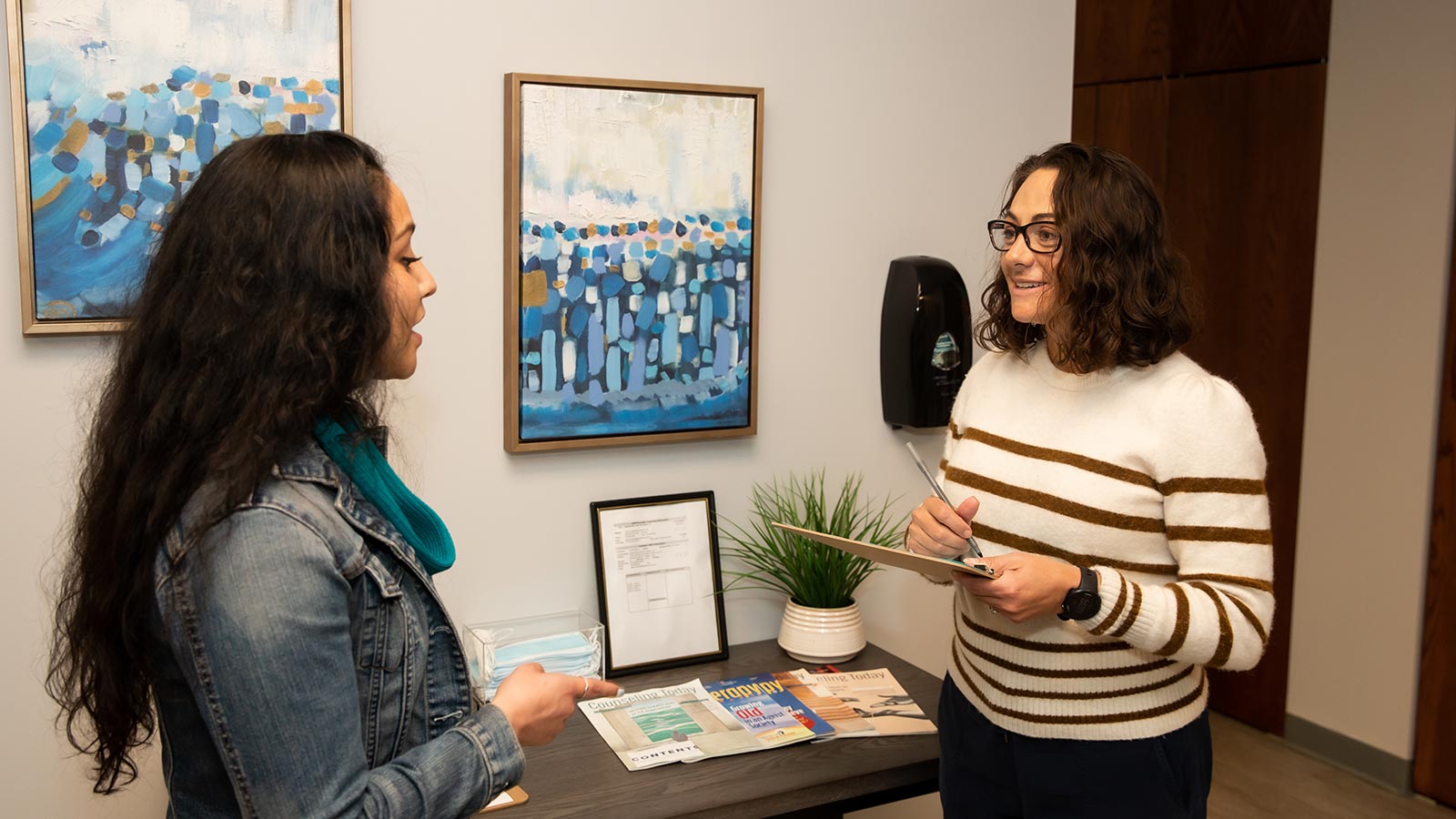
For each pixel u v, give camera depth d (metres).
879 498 2.46
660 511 2.18
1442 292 3.11
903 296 2.34
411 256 1.10
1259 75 3.56
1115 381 1.53
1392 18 3.18
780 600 2.36
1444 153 3.08
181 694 0.99
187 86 1.72
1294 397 3.54
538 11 1.98
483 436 2.02
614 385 2.09
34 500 1.71
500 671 1.90
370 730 1.05
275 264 0.95
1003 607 1.42
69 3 1.64
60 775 1.76
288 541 0.93
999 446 1.64
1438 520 3.15
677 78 2.12
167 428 0.95
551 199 1.99
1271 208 3.57
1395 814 3.13
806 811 1.76
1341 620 3.43
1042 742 1.54
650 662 2.16
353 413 1.10
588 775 1.71
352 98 1.85
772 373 2.29
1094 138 4.10
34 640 1.73
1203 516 1.45
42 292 1.66
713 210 2.14
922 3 2.35
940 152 2.42
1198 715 1.56
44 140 1.64
